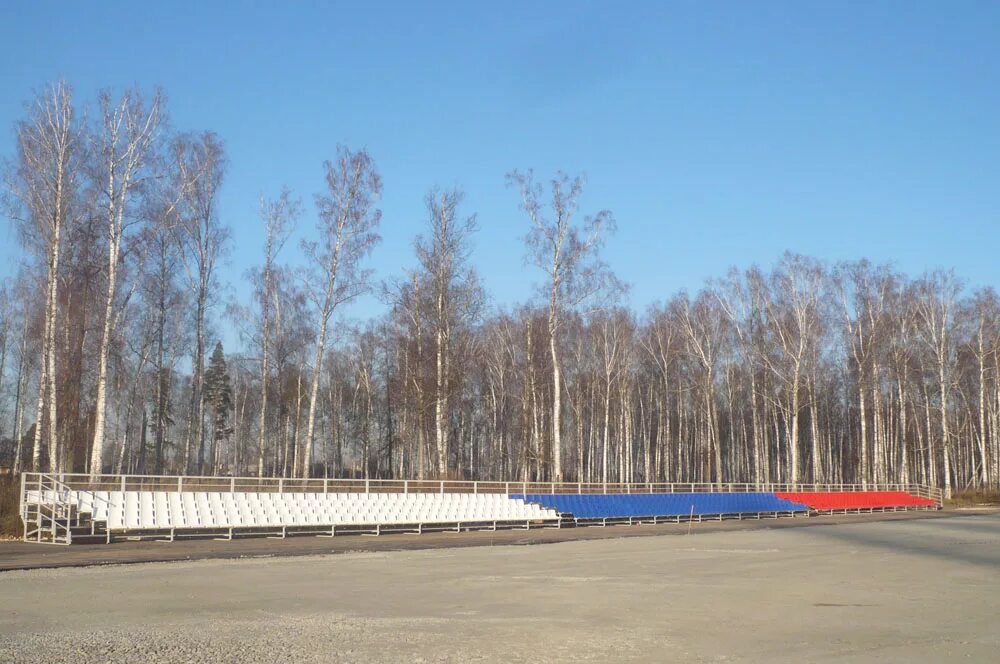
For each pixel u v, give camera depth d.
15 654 9.93
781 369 63.69
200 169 39.69
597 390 70.56
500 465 69.88
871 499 59.56
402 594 15.84
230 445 84.75
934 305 67.06
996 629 12.73
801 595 16.44
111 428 56.59
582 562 22.61
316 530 31.42
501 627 12.31
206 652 10.23
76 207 33.31
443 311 44.66
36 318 41.53
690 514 46.44
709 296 65.62
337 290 40.59
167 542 26.55
